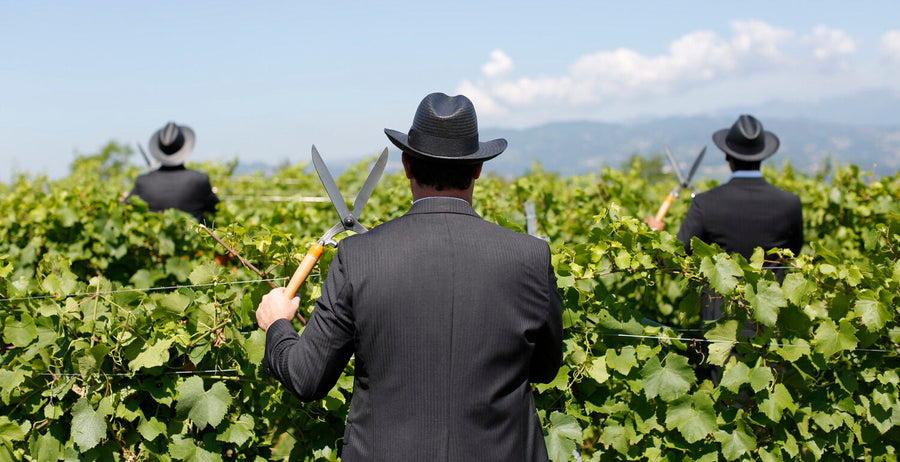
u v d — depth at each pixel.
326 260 2.79
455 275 1.81
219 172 12.23
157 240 5.77
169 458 2.57
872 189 6.20
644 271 2.83
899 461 2.83
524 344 1.86
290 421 2.71
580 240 6.09
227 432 2.57
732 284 2.57
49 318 2.50
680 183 4.84
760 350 2.68
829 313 2.71
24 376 2.45
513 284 1.84
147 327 2.51
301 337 1.88
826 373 2.75
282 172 12.48
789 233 3.81
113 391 2.51
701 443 2.71
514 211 6.28
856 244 6.22
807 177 8.18
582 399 2.82
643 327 2.79
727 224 3.79
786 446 2.71
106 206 5.85
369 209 6.79
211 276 2.68
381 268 1.81
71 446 2.50
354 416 1.87
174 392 2.55
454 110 1.89
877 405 2.75
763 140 3.87
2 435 2.45
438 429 1.76
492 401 1.80
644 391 2.73
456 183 1.94
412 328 1.78
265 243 2.84
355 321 1.81
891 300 2.62
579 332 2.77
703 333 2.85
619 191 6.55
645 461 2.84
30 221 5.94
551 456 2.61
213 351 2.61
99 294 2.55
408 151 1.90
